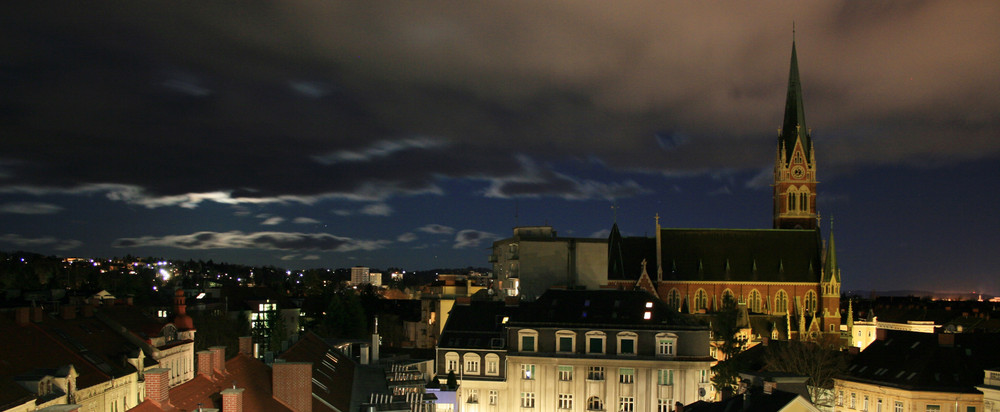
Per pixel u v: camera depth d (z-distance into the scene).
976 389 100.44
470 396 106.88
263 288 193.88
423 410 65.50
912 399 100.69
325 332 165.00
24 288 141.75
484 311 115.62
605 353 106.00
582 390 105.19
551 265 155.62
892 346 117.88
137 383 74.62
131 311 88.56
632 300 111.31
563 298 113.62
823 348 125.44
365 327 172.38
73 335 74.00
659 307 109.81
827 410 113.31
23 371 59.41
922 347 111.12
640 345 105.50
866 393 110.19
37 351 64.75
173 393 45.22
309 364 53.88
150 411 40.88
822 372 114.19
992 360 105.38
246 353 63.72
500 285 164.38
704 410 65.06
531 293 154.12
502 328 111.94
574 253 156.38
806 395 61.66
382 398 65.81
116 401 70.06
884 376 111.50
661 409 103.69
